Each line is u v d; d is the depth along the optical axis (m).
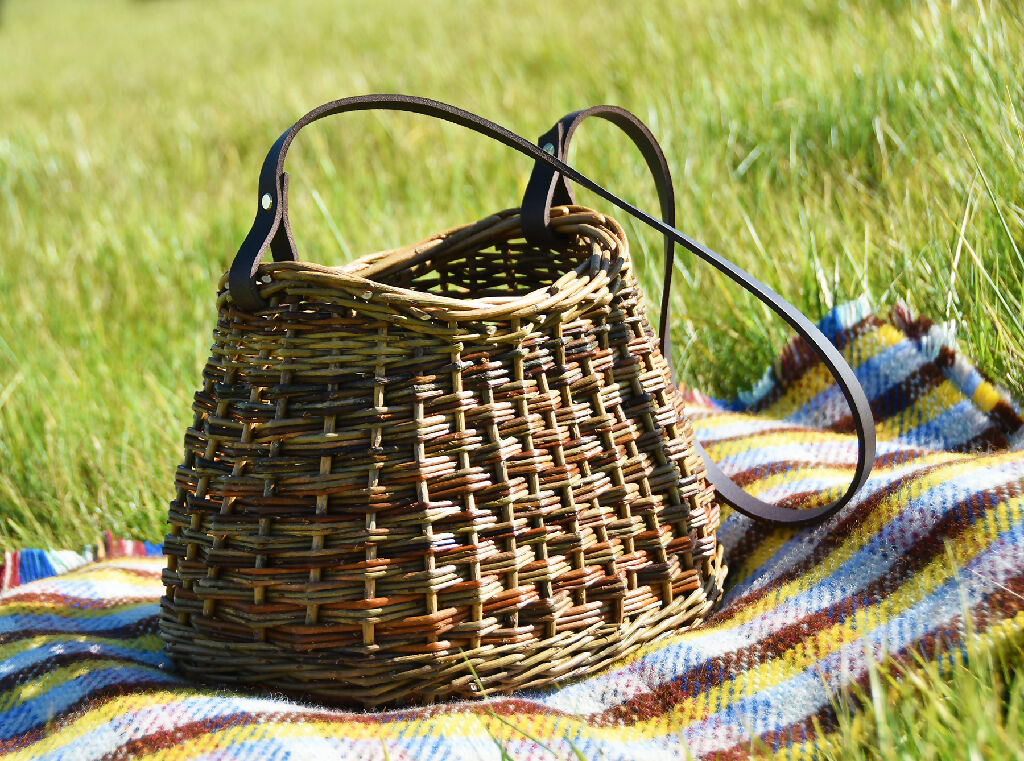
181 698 1.21
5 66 11.75
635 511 1.40
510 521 1.27
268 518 1.27
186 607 1.35
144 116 6.30
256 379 1.30
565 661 1.31
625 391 1.43
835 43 3.69
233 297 1.31
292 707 1.21
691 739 1.19
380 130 4.51
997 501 1.34
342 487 1.25
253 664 1.30
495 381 1.29
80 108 7.39
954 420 1.81
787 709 1.20
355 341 1.27
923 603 1.27
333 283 1.26
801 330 1.34
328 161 4.01
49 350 2.83
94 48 12.42
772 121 3.24
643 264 2.66
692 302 2.44
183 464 1.37
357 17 9.66
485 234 1.74
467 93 4.87
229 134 5.21
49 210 4.34
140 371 2.73
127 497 2.15
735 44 4.20
